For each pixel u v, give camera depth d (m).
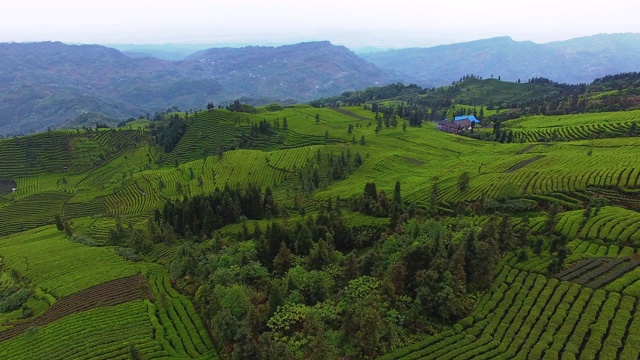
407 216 113.06
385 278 69.75
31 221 198.88
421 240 82.50
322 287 72.56
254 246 100.69
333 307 66.56
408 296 67.88
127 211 197.75
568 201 111.56
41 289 104.56
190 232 139.88
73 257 126.50
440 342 58.84
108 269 111.94
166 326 76.88
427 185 149.25
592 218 93.69
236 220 145.50
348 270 78.81
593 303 62.25
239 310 68.69
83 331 76.31
